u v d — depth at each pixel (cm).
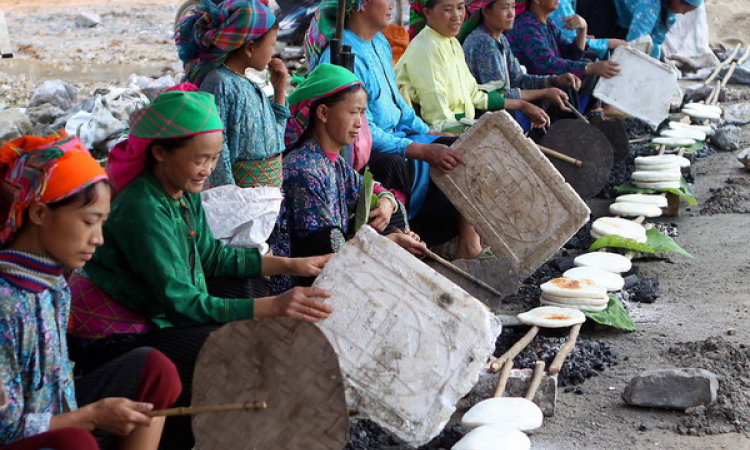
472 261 482
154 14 1458
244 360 305
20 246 282
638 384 416
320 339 303
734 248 630
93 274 355
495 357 458
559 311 488
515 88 744
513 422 382
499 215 539
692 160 857
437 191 564
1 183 282
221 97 464
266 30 471
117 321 359
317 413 303
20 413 277
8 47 1143
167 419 350
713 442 384
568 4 941
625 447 383
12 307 274
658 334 496
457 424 405
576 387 440
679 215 714
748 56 1236
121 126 666
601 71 810
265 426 304
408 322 355
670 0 973
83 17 1361
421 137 606
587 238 657
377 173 550
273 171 480
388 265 358
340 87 469
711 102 1048
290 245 466
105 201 287
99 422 281
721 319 512
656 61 812
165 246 351
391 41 773
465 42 728
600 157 648
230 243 413
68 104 851
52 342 285
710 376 411
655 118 820
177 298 349
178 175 355
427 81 645
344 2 524
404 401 353
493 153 535
